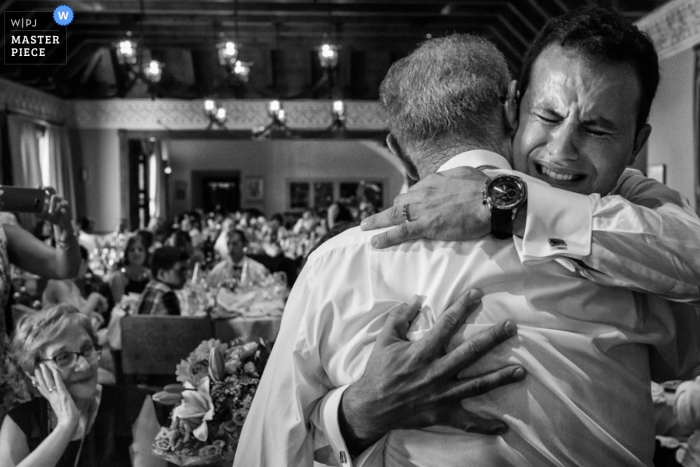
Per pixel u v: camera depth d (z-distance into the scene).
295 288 0.94
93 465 1.66
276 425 0.90
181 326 3.44
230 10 10.52
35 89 11.96
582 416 0.81
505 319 0.84
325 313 0.89
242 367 1.66
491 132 0.98
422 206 0.90
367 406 0.84
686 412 2.41
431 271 0.87
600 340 0.84
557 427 0.81
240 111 13.49
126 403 1.75
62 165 13.03
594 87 0.88
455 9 10.69
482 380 0.82
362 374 0.86
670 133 7.86
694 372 0.99
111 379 3.44
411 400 0.83
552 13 9.16
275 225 12.42
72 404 1.60
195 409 1.62
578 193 0.91
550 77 0.91
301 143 20.05
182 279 4.82
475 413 0.84
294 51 13.02
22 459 1.62
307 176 20.08
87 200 13.58
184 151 20.20
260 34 12.05
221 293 4.36
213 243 10.76
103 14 10.89
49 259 2.35
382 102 1.04
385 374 0.83
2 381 1.94
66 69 12.34
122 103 13.48
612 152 0.90
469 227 0.86
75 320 1.69
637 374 0.88
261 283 5.18
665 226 0.85
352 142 19.89
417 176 1.03
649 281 0.83
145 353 3.45
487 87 0.97
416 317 0.87
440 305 0.85
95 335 1.72
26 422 1.65
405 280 0.88
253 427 0.93
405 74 1.00
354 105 13.51
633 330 0.87
